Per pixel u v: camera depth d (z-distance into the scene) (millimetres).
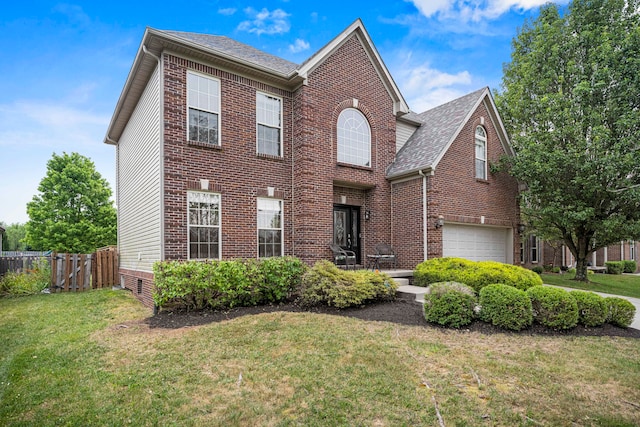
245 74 10430
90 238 27812
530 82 16438
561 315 6633
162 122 8883
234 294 8336
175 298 8391
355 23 12250
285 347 5609
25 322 7828
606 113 13227
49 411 3738
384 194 13219
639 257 28953
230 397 4023
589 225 14242
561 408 3824
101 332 6742
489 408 3797
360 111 12695
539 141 14766
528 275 9961
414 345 5727
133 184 12328
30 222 27391
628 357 5359
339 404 3846
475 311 7152
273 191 10828
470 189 13438
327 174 11500
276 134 11109
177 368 4840
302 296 8617
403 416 3623
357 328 6652
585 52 14617
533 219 16281
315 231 11039
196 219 9375
